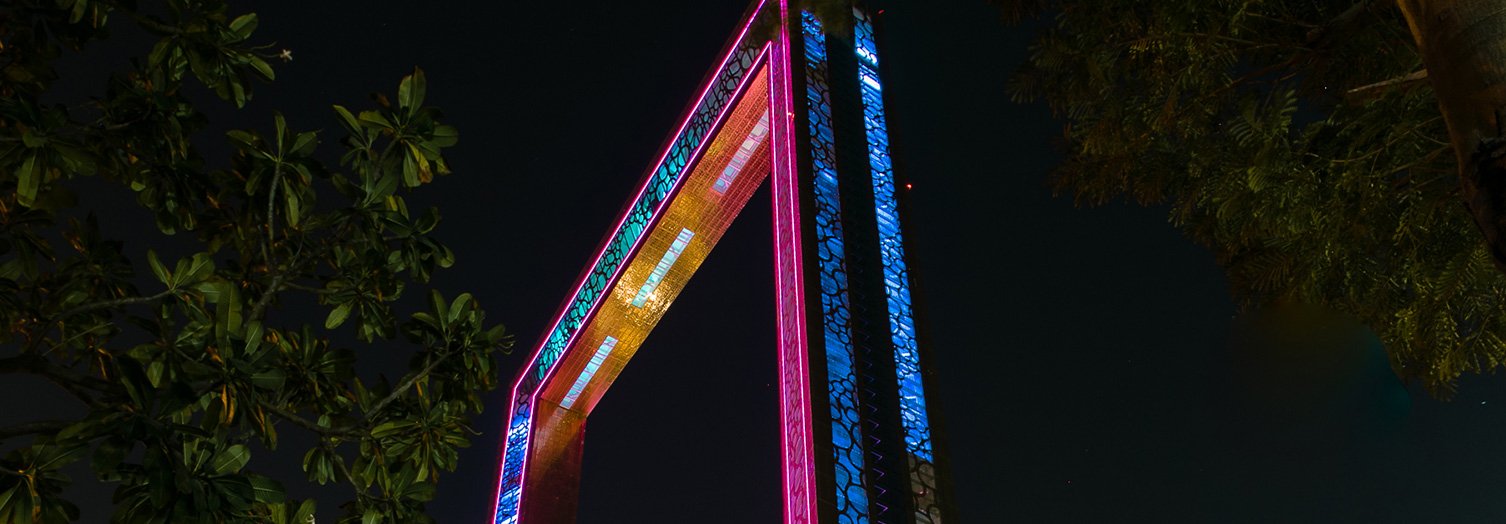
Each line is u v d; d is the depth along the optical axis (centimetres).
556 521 3472
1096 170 1048
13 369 529
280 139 636
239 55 644
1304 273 930
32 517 484
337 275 675
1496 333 850
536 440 3659
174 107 608
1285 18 884
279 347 625
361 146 670
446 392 674
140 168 625
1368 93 483
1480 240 806
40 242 602
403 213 683
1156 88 944
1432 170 860
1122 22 956
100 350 641
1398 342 890
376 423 655
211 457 523
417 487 654
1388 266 923
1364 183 867
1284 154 866
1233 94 932
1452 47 363
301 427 611
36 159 535
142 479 491
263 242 640
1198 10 881
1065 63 1008
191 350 550
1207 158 991
